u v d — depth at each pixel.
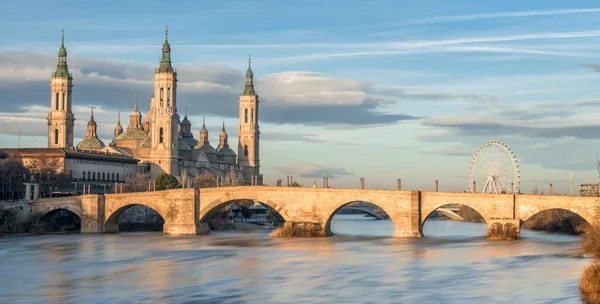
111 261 191.12
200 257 197.50
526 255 192.50
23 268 180.00
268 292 144.75
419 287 147.75
